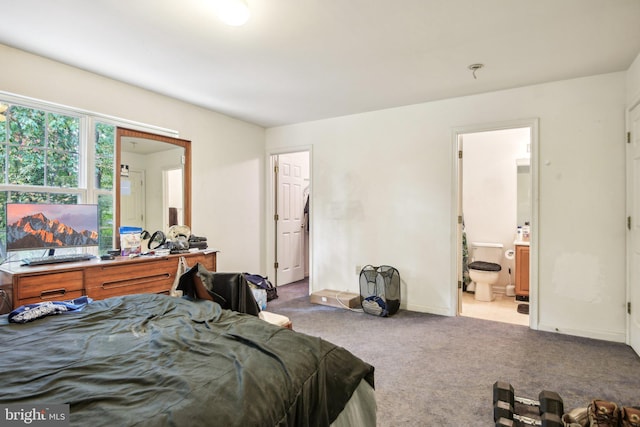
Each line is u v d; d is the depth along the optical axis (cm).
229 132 433
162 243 334
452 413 187
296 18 211
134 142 327
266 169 495
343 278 431
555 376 228
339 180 434
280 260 516
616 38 234
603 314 297
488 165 477
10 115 253
